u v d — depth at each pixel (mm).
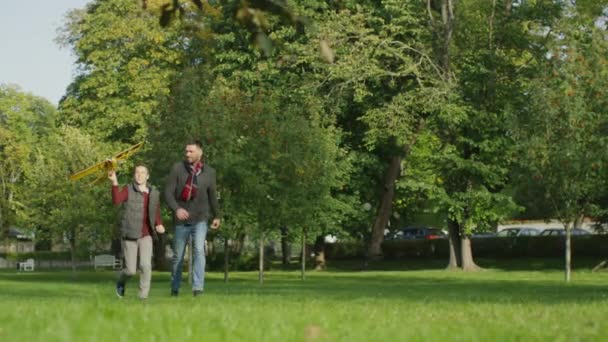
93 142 63500
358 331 8938
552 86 37750
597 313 12820
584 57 38094
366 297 20547
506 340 8328
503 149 52406
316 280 39094
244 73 53156
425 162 57844
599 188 38156
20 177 92125
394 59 53594
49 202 55406
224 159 34656
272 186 36406
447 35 52781
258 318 10688
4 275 53125
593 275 46125
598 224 56875
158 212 18375
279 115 38906
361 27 52219
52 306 12422
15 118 96812
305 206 37781
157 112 36844
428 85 52969
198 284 19500
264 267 63938
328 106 51594
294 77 52719
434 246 68500
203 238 19453
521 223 101125
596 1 51750
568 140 37281
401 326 9844
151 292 22969
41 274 56500
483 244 66562
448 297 21141
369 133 51406
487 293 24438
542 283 34812
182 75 36781
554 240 64125
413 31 52156
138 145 18484
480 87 51875
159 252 64375
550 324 10500
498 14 52656
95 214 53688
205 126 35156
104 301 14039
